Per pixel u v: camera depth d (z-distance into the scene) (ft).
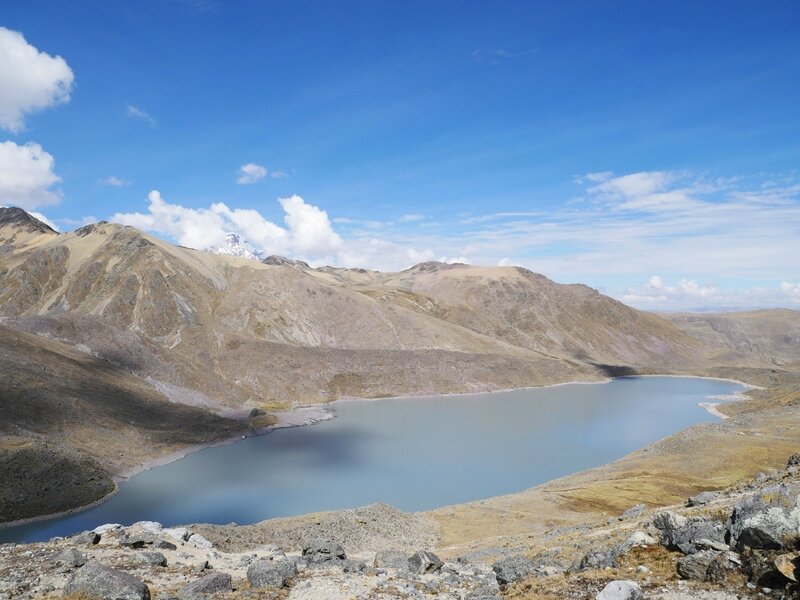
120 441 371.76
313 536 172.96
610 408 604.90
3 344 421.59
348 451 394.52
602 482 273.95
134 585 70.13
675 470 292.20
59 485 278.87
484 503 246.68
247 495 294.05
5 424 323.57
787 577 55.98
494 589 79.10
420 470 342.85
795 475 126.93
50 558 90.74
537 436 445.78
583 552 97.71
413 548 179.11
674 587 62.34
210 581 77.46
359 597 75.66
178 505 278.26
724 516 82.99
